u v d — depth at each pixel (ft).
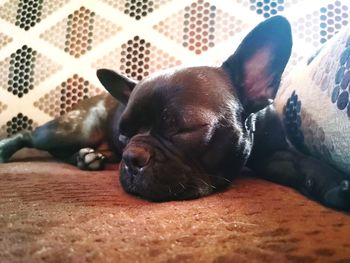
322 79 0.77
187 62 1.29
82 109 1.27
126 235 0.49
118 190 0.78
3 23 1.45
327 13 1.24
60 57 1.39
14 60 1.42
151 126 0.77
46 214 0.59
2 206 0.64
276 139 0.91
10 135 1.39
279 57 0.81
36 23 1.43
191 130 0.72
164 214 0.58
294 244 0.45
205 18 1.32
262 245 0.45
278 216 0.56
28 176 0.93
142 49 1.34
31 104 1.38
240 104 0.81
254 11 1.29
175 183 0.71
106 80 1.04
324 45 0.90
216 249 0.44
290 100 0.93
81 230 0.51
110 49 1.36
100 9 1.39
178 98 0.74
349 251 0.42
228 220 0.55
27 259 0.42
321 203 0.66
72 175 0.96
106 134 1.27
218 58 1.28
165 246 0.45
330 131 0.69
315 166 0.76
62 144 1.24
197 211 0.59
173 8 1.35
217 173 0.76
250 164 0.95
